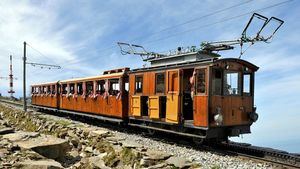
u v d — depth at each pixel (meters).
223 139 12.71
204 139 12.23
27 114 23.81
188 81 13.52
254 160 10.07
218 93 12.09
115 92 18.14
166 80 13.84
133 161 9.16
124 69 17.72
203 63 12.09
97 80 20.22
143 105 15.75
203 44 14.30
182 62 13.61
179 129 13.47
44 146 9.76
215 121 11.70
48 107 29.45
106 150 10.90
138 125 15.95
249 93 13.32
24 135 11.12
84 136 13.62
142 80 15.70
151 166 8.22
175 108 13.16
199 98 12.13
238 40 13.54
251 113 13.05
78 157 10.82
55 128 16.38
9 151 8.99
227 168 8.73
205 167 8.55
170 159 8.68
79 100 22.81
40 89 32.44
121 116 17.38
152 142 13.23
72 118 25.12
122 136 14.73
